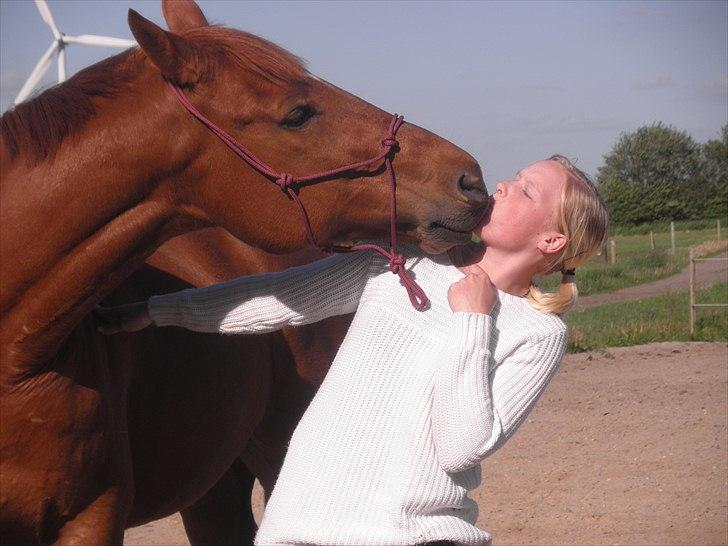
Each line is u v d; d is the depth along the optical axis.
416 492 2.26
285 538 2.29
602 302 16.58
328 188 2.38
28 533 2.43
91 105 2.34
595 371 9.34
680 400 7.97
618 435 6.95
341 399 2.33
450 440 2.22
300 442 2.36
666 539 4.94
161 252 3.14
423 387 2.30
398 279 2.41
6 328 2.31
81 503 2.48
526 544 4.93
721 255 26.36
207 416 3.08
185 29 2.56
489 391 2.25
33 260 2.29
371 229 2.45
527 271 2.42
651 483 5.85
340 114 2.38
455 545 2.33
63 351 2.40
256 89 2.31
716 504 5.43
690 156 59.47
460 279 2.40
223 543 3.92
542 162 2.44
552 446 6.73
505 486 5.89
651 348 10.60
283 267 3.56
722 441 6.70
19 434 2.34
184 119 2.31
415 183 2.39
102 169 2.30
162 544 5.10
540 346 2.36
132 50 2.45
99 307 2.64
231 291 2.55
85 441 2.43
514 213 2.36
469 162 2.42
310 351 3.61
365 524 2.25
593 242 2.39
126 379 2.74
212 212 2.40
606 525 5.18
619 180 56.91
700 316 12.47
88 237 2.32
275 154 2.34
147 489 2.99
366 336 2.36
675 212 52.91
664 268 21.98
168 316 2.57
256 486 6.27
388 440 2.29
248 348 3.28
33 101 2.38
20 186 2.30
